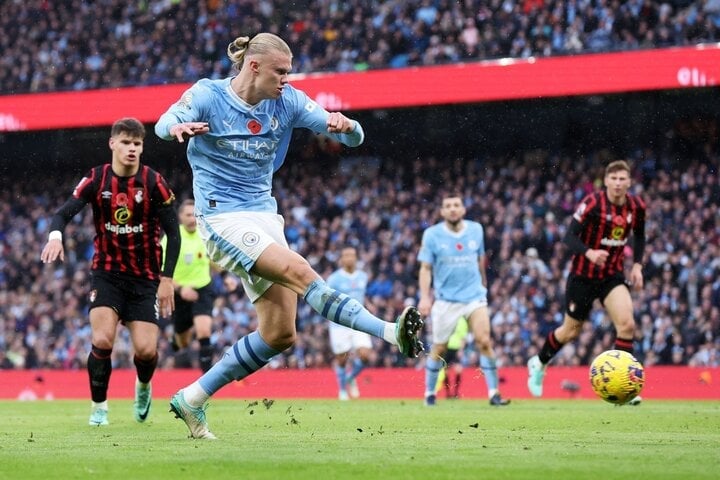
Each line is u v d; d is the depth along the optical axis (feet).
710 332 69.72
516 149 94.48
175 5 95.81
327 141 97.30
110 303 28.50
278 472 15.08
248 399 60.08
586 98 86.02
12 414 37.78
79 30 97.60
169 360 79.87
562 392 64.90
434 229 44.73
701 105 84.84
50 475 15.16
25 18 99.50
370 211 91.30
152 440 21.62
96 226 28.58
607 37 78.18
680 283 74.38
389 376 69.82
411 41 86.58
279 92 20.61
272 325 20.71
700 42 74.95
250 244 19.98
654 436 22.84
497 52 82.17
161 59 95.04
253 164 21.02
